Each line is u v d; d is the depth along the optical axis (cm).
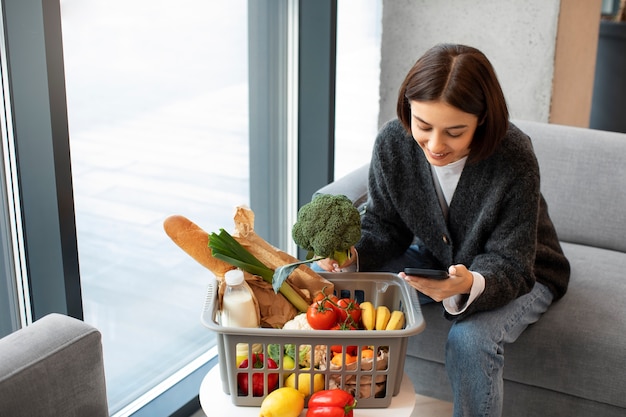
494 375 180
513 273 179
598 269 222
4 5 169
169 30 226
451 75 158
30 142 176
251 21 257
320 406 158
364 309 176
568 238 245
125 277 225
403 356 167
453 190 189
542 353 199
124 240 223
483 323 182
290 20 272
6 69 175
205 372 241
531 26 311
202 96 243
